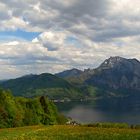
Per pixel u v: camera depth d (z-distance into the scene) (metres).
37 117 115.25
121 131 43.41
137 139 34.56
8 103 105.88
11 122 104.88
